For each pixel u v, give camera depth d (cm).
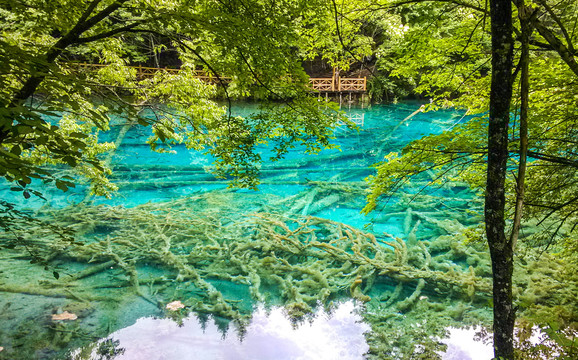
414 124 2059
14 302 529
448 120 2042
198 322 519
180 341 474
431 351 452
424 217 929
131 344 461
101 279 621
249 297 592
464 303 564
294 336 491
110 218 866
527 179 427
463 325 507
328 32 486
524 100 229
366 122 2136
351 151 1587
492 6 226
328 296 592
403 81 2498
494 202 239
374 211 1004
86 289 584
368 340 479
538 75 393
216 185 1200
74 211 895
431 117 2212
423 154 386
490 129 238
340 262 706
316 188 1137
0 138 226
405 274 632
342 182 1192
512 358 240
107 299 561
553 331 259
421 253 732
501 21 223
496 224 239
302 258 730
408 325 513
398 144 1675
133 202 1034
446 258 720
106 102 300
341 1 457
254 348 465
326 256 720
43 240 715
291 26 428
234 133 497
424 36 452
